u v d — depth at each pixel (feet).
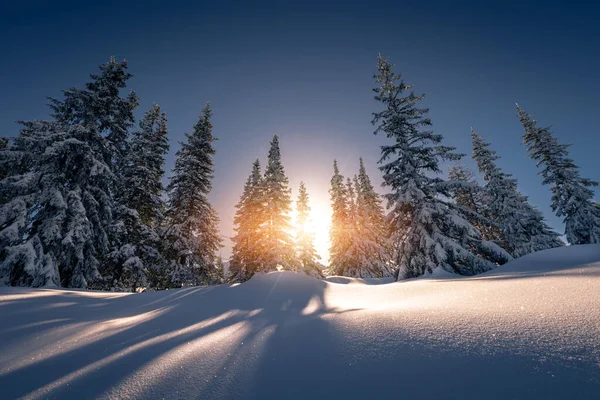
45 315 15.21
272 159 85.51
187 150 71.67
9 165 45.06
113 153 52.80
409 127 50.52
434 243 40.70
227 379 6.64
